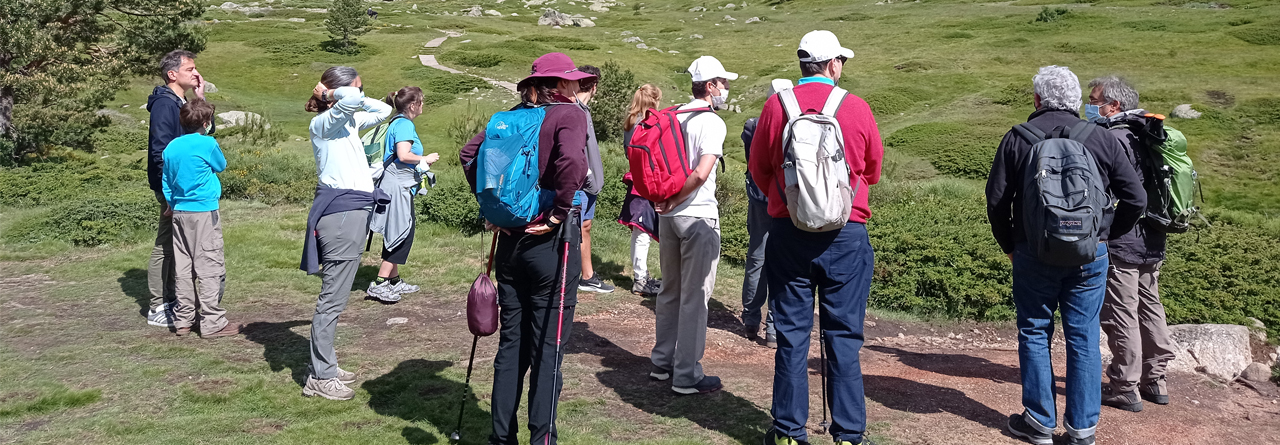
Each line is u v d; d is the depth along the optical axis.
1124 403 4.29
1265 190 19.38
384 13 66.50
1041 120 3.62
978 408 4.20
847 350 3.38
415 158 5.84
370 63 41.00
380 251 7.69
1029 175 3.45
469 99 33.22
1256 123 24.50
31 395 3.95
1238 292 7.11
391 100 5.97
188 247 5.01
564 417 3.85
